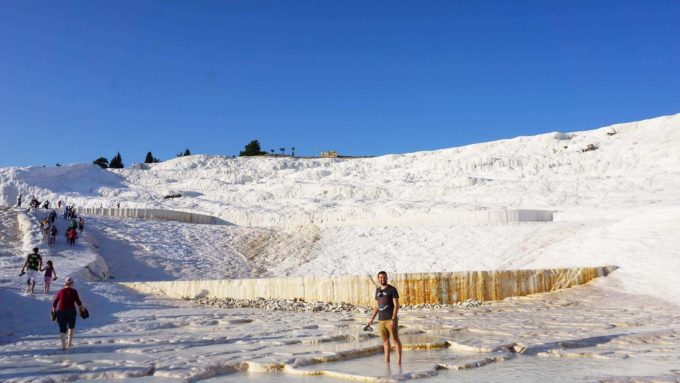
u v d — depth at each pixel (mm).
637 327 14555
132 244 35688
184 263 33688
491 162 71750
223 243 38312
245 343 12938
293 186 65750
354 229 40312
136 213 44250
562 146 78250
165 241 37281
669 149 64688
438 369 9914
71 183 67562
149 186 75188
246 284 23781
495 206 47312
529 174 66250
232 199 65875
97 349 12250
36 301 18578
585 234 29094
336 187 62500
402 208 46719
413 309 20031
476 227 36500
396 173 75750
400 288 21406
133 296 23609
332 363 10516
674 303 18672
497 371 9734
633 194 49281
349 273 31312
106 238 36000
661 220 26969
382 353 11727
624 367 9898
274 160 95000
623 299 19797
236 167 91312
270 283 23359
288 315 18906
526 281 22000
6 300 18000
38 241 30594
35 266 19766
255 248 37719
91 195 64938
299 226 42656
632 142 72188
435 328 15148
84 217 40500
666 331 13578
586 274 22844
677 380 8602
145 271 31500
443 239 35062
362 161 87812
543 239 31469
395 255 33719
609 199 47500
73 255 29328
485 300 21375
